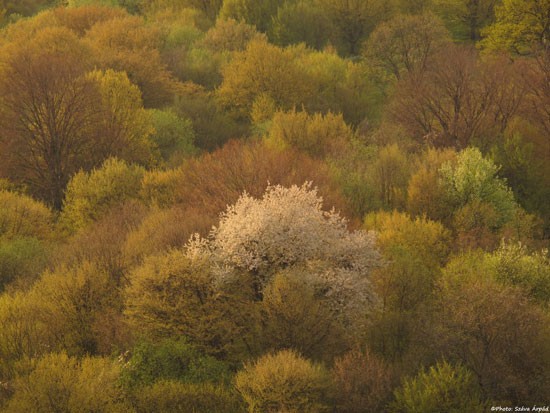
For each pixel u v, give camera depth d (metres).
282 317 51.91
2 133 108.25
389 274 61.81
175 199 92.88
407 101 127.12
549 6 150.62
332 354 52.62
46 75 112.06
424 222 80.94
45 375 47.09
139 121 120.75
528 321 50.25
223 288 54.44
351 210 85.50
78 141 113.06
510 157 108.56
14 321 57.69
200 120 136.38
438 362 49.00
